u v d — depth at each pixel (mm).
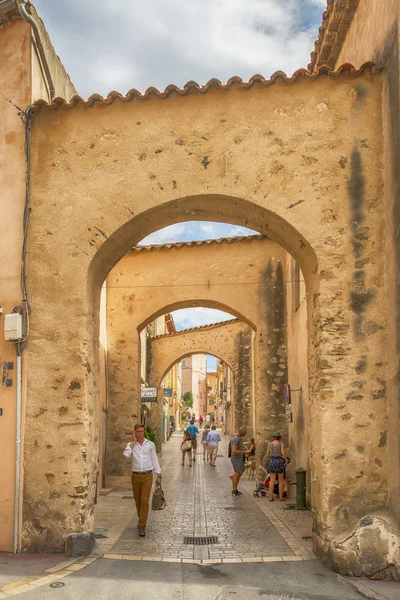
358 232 7406
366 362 7121
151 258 15258
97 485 12438
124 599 5477
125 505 11273
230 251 14914
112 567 6590
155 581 6074
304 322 11523
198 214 8570
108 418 14594
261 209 7680
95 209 7863
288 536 8359
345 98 7656
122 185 7883
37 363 7566
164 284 15078
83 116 8070
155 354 23109
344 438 6969
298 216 7520
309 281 7973
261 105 7820
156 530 8734
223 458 23344
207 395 85188
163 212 8148
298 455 12133
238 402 21344
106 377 14586
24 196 7980
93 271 7969
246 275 14711
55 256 7797
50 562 6738
